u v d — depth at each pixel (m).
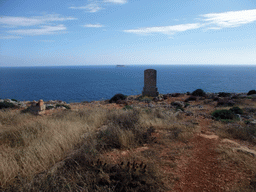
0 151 5.13
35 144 5.46
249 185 3.40
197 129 7.57
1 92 83.31
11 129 7.54
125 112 8.58
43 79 169.62
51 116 10.30
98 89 92.31
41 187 3.33
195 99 19.98
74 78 179.38
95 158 4.45
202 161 4.53
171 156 4.79
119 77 190.00
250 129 7.14
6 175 3.77
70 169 4.00
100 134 6.18
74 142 5.70
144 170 3.57
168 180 3.61
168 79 154.25
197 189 3.35
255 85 107.19
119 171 3.52
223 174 3.89
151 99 21.05
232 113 10.62
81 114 10.48
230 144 5.75
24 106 16.14
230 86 101.81
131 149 5.17
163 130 7.46
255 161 4.38
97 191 3.07
